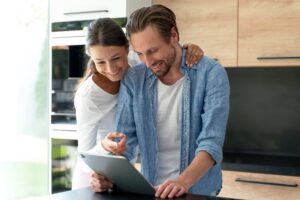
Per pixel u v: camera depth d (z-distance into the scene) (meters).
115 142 1.61
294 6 2.72
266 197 2.62
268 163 2.73
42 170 3.63
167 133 1.73
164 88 1.72
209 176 1.69
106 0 2.95
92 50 1.76
